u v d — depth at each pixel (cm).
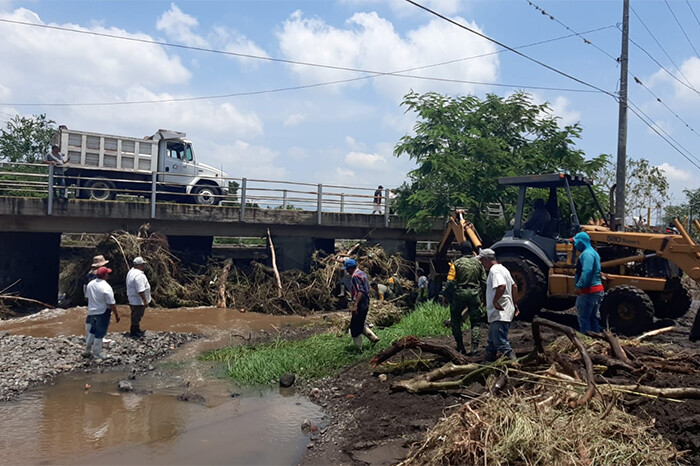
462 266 732
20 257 1582
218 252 2181
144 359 903
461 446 418
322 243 2016
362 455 488
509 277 641
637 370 561
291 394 709
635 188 2456
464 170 1689
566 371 556
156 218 1625
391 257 1872
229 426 588
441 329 973
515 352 662
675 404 478
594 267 787
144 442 540
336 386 715
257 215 1775
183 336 1072
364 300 834
